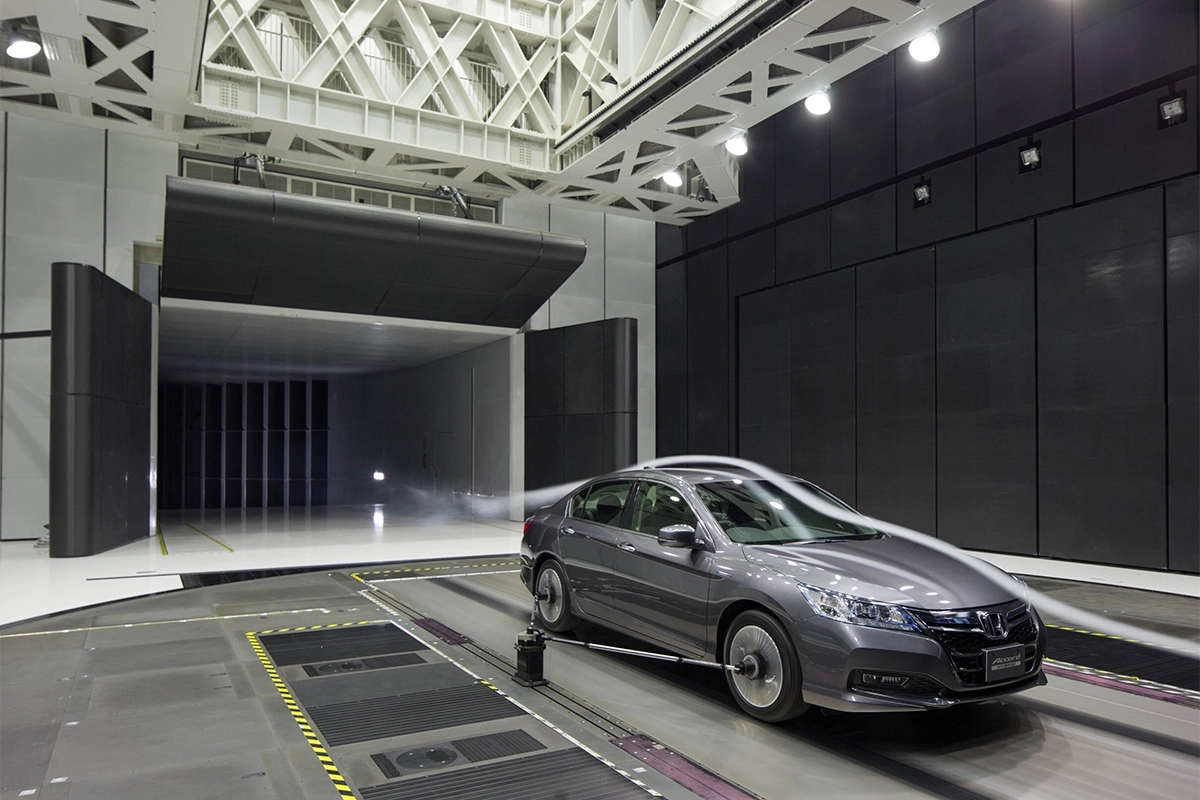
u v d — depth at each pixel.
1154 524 11.38
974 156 14.08
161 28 11.90
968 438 14.01
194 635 7.03
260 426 30.11
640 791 3.79
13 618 7.82
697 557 5.27
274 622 7.58
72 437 12.44
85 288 12.55
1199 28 11.06
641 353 21.94
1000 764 4.16
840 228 16.72
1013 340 13.34
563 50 17.98
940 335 14.55
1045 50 12.95
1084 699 5.32
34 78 13.69
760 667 4.72
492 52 18.00
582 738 4.48
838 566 4.71
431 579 10.22
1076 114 12.53
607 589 6.06
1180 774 4.05
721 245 20.05
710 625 5.07
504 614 7.95
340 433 31.45
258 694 5.29
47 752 4.26
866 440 15.97
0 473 15.23
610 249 21.59
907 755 4.27
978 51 14.00
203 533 16.62
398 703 5.09
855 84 16.44
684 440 21.05
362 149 17.19
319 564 11.58
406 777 3.94
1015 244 13.37
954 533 14.20
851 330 16.39
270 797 3.70
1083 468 12.27
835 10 11.33
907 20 11.63
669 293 21.77
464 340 20.03
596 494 6.69
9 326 15.35
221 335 18.98
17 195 15.50
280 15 16.53
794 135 17.91
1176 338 11.21
